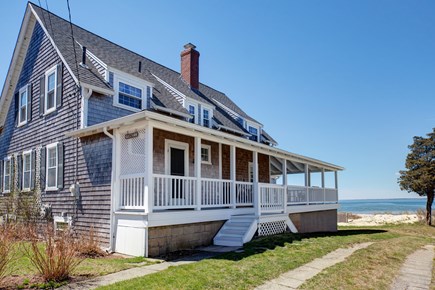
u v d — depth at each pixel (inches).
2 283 192.4
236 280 209.6
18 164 536.1
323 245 368.8
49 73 492.1
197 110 580.4
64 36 503.2
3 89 609.3
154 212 304.5
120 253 315.9
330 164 705.6
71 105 428.5
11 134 584.7
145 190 300.8
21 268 230.1
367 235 564.1
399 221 1218.6
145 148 306.8
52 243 224.8
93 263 259.1
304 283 212.1
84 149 390.6
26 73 563.8
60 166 427.5
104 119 422.0
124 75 458.9
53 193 435.8
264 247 336.2
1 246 204.5
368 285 221.6
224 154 576.1
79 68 434.9
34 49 548.7
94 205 361.1
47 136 473.1
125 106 452.8
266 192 460.8
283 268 248.2
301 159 600.7
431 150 1098.1
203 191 385.4
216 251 323.3
